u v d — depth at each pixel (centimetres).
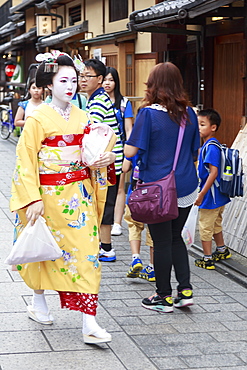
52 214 425
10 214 868
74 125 429
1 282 558
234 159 620
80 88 663
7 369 383
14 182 421
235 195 627
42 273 437
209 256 640
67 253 425
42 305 461
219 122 634
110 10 1455
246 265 642
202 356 417
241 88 908
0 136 2130
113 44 1396
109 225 651
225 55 952
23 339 432
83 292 419
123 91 1309
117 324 471
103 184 450
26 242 411
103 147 425
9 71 2512
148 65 1238
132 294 546
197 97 1023
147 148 473
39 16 1925
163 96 473
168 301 499
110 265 641
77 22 1756
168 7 790
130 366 396
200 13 709
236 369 398
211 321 485
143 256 680
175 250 507
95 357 408
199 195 596
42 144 423
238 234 707
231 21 902
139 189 477
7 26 2781
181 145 480
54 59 421
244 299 543
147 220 471
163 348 428
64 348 420
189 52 1055
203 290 565
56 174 423
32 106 905
